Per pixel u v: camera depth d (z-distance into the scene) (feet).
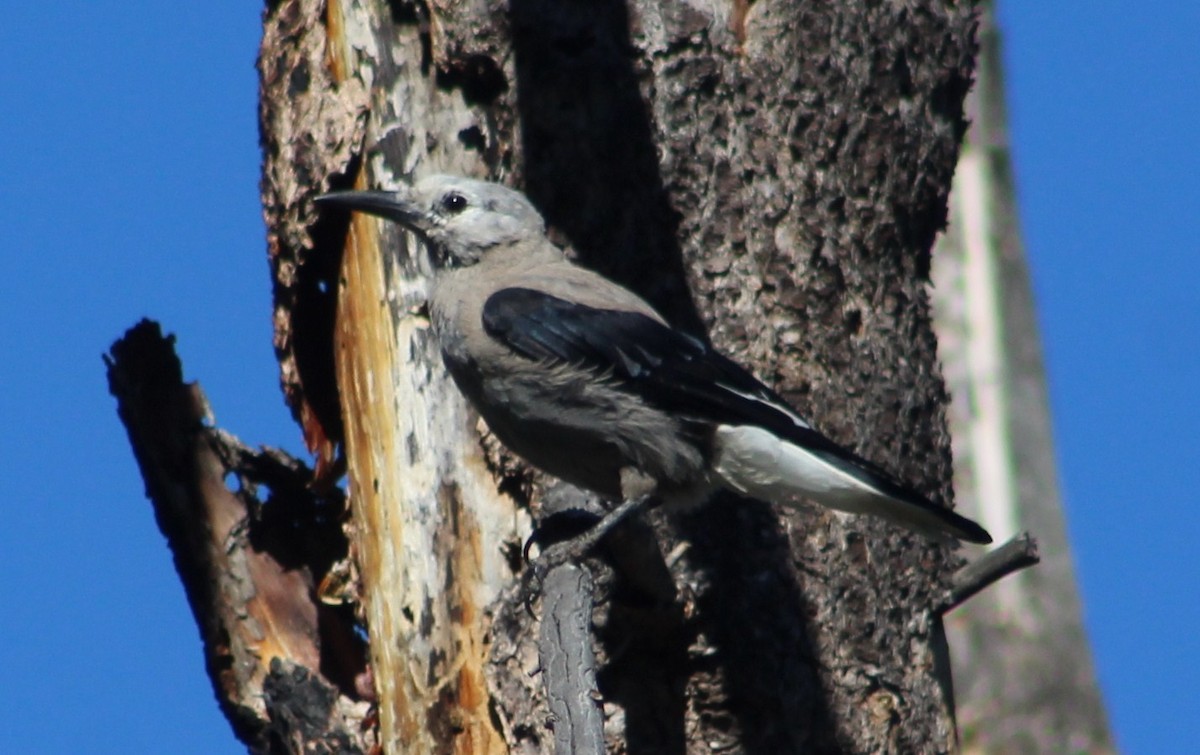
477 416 36.22
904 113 37.06
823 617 33.37
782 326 34.91
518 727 33.32
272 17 40.01
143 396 42.01
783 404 33.65
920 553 34.96
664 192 35.32
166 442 41.88
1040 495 61.11
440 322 35.86
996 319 63.00
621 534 30.89
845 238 35.70
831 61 36.06
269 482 42.04
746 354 34.71
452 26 36.45
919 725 33.83
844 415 34.81
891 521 33.09
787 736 32.40
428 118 37.14
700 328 34.83
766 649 32.68
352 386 38.29
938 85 37.96
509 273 35.78
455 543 35.58
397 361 37.14
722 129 35.50
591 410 34.24
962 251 64.03
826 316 35.12
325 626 41.14
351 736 38.78
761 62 35.81
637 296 35.04
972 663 59.31
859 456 33.22
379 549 36.83
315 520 42.06
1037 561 34.71
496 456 35.81
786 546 33.58
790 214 35.27
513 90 36.27
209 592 41.39
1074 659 59.21
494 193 36.01
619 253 35.53
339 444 40.93
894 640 34.09
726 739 32.30
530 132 36.14
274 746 39.60
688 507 34.37
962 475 61.41
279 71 39.19
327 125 38.11
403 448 36.70
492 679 33.81
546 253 36.11
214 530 41.63
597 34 35.99
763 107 35.65
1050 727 58.23
